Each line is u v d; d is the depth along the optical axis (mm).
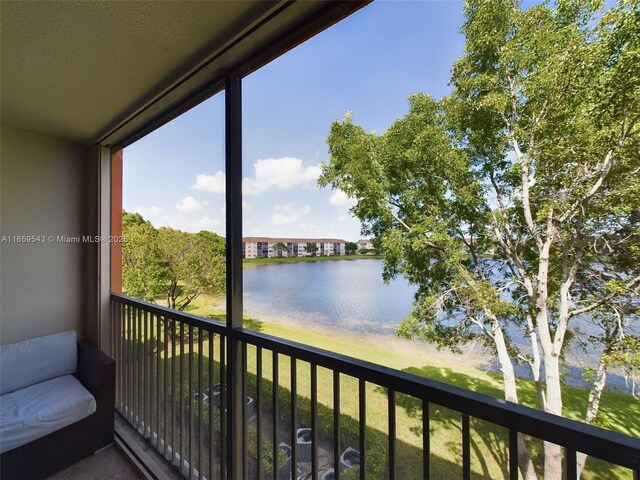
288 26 1134
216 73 1458
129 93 1693
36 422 1561
